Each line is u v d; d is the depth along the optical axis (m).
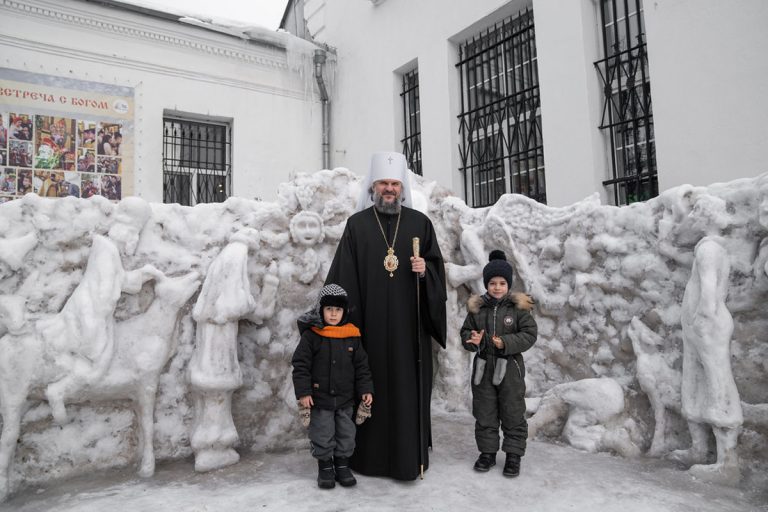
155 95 9.09
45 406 3.07
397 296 3.39
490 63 7.90
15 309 2.93
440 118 8.32
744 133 4.80
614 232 3.84
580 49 6.32
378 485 3.04
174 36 9.21
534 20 6.82
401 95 9.56
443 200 5.12
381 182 3.57
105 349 3.05
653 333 3.51
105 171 8.54
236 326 3.44
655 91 5.48
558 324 4.19
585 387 3.70
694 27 5.17
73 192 8.27
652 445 3.35
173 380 3.46
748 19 4.80
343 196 4.32
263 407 3.77
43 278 3.13
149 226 3.51
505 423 3.18
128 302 3.31
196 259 3.61
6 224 3.05
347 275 3.49
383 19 9.66
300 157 10.62
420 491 2.94
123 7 8.62
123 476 3.18
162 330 3.34
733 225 3.10
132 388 3.22
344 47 10.73
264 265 3.83
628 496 2.78
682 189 3.39
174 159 9.56
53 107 8.17
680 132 5.25
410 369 3.27
